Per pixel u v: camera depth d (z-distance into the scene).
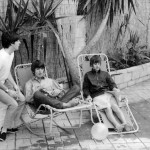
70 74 6.22
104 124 4.48
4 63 4.17
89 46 6.37
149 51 8.75
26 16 5.66
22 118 4.67
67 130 4.77
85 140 4.43
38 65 4.68
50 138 4.48
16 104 4.31
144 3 8.52
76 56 6.32
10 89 4.57
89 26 7.08
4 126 4.39
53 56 6.37
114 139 4.47
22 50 6.04
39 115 4.46
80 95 5.31
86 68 5.33
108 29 7.66
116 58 7.62
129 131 4.67
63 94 4.91
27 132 4.68
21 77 4.86
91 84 5.02
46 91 4.77
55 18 5.61
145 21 8.65
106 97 4.87
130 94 6.62
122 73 6.96
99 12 7.18
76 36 6.56
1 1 5.74
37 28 5.32
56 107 4.39
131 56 7.70
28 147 4.20
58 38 5.44
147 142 4.38
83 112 5.53
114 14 7.54
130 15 8.01
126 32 8.18
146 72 7.74
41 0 5.41
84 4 6.61
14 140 4.41
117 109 4.77
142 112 5.60
